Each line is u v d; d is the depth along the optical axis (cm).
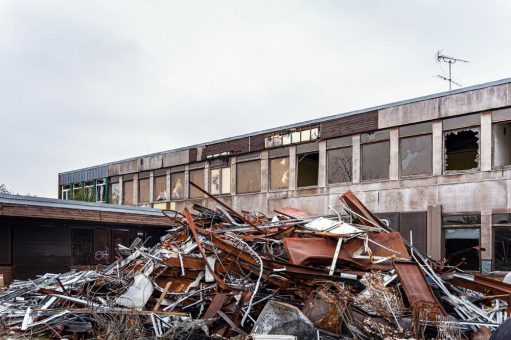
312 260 991
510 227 1716
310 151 2380
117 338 877
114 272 1220
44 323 984
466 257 1817
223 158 2802
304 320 806
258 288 975
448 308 941
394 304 863
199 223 1277
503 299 996
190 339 879
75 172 3912
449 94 1897
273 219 1329
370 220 1184
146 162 3284
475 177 1817
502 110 1767
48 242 1920
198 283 1057
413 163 2003
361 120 2169
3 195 1791
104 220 2017
